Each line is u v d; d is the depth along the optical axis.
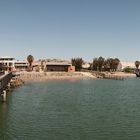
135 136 36.78
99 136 36.59
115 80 180.62
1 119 46.44
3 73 97.75
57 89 106.88
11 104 62.72
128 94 92.00
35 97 78.38
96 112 54.84
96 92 98.00
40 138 35.28
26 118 47.59
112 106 63.56
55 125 42.50
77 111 55.75
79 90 104.75
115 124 43.81
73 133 37.94
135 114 53.09
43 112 53.88
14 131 38.62
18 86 113.25
